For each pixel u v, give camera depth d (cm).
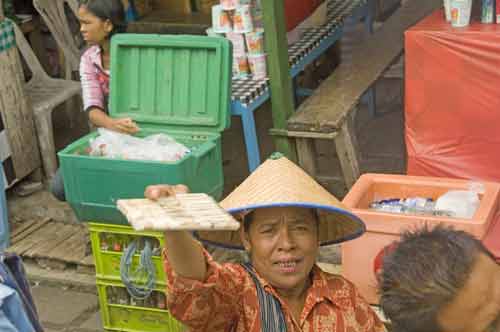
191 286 198
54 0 577
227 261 454
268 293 214
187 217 179
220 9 452
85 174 385
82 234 495
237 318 214
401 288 160
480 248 160
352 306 218
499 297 155
